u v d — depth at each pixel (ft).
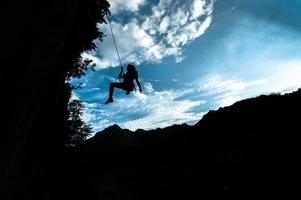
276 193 30.78
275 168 35.63
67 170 39.34
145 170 57.82
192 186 41.86
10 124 12.49
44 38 14.43
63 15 15.81
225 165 43.42
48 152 30.45
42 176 27.12
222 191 36.14
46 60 15.43
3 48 11.43
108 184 52.60
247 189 34.04
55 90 31.65
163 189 45.32
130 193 47.44
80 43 39.93
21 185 20.26
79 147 90.02
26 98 13.75
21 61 12.84
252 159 41.39
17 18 11.76
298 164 34.22
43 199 26.76
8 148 12.80
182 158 61.87
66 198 36.06
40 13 13.38
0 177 12.80
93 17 40.19
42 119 28.76
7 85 12.09
